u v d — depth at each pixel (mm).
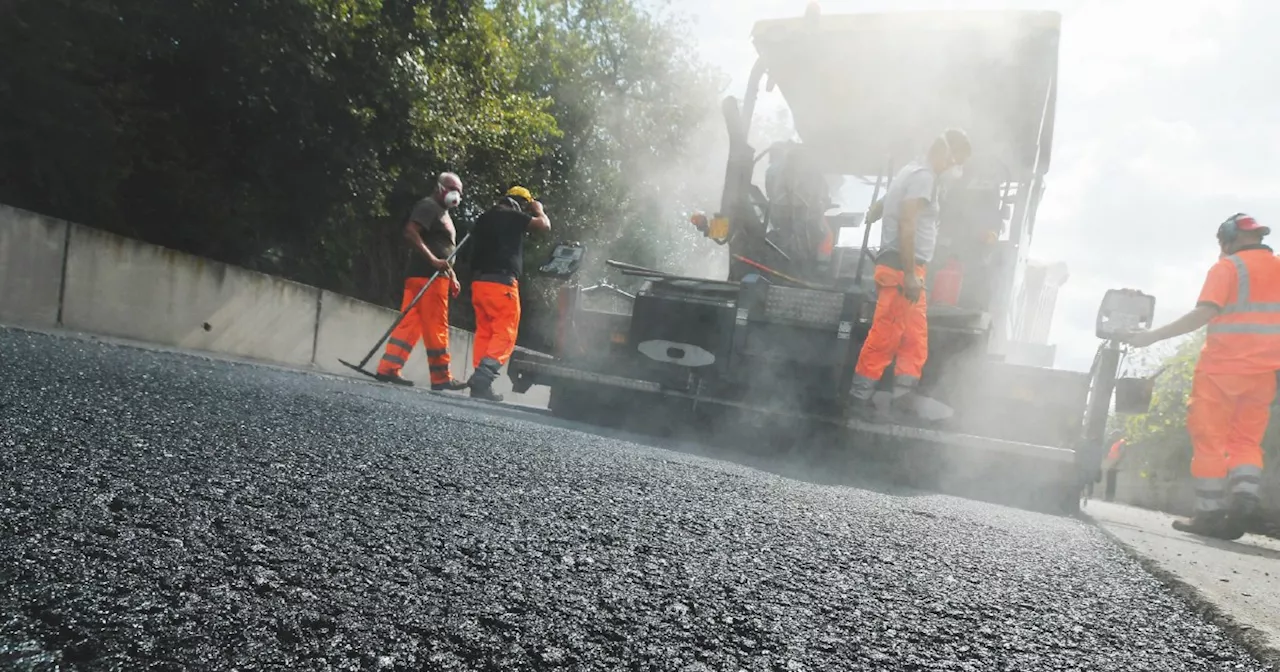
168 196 8836
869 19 6562
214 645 867
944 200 6340
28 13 6816
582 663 960
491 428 3865
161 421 2416
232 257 10461
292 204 9750
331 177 9500
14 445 1730
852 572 1665
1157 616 1657
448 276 7711
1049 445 5473
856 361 5977
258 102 8375
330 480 1891
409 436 2980
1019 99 6492
